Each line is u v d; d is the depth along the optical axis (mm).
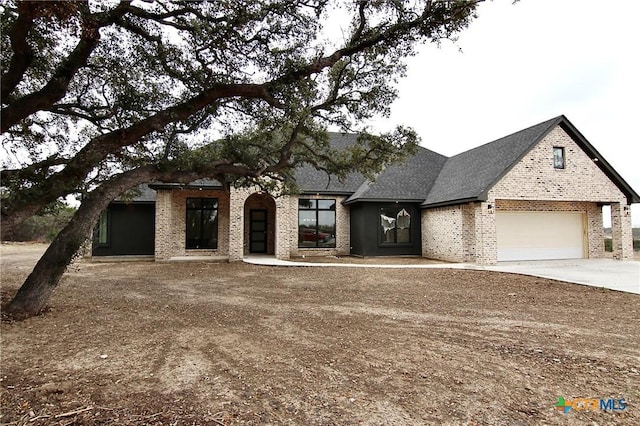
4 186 6797
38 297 6754
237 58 8258
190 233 18938
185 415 3166
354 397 3574
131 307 7594
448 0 7078
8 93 6383
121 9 6840
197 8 7336
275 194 17344
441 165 22172
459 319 6809
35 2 4996
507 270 13602
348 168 11891
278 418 3152
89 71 8680
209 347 5055
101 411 3213
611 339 5582
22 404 3326
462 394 3664
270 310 7480
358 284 10922
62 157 8602
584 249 18375
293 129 10734
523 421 3162
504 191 15461
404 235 19266
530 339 5562
